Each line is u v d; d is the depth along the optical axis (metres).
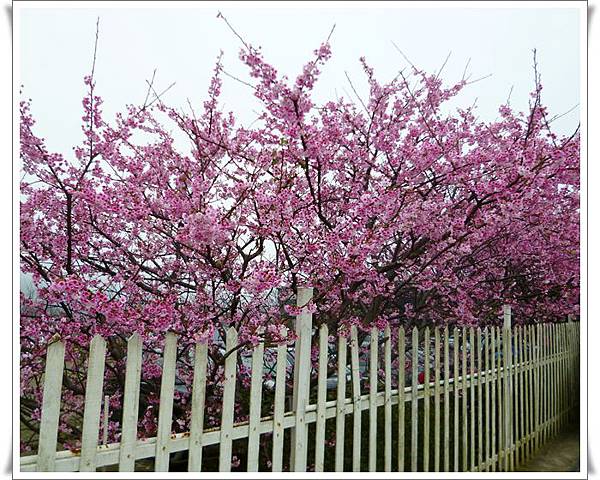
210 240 2.85
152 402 3.77
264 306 4.02
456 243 4.12
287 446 3.62
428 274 4.75
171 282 3.86
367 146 4.50
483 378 4.14
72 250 3.92
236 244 3.44
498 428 4.30
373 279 4.04
